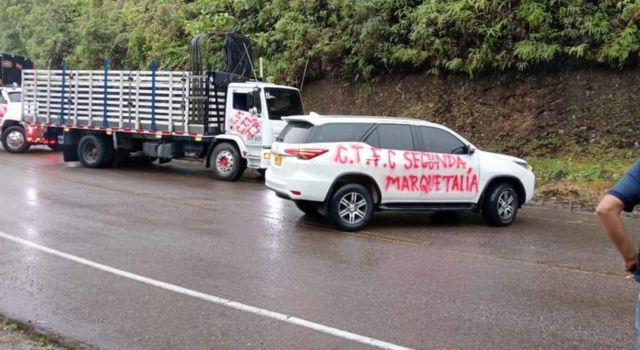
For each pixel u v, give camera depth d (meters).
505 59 16.66
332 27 21.03
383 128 9.83
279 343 4.86
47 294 5.93
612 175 13.85
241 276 6.72
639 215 11.59
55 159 19.06
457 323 5.42
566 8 15.90
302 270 7.05
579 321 5.57
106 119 16.73
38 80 18.02
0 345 4.71
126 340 4.87
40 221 9.38
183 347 4.75
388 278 6.83
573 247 8.79
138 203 11.41
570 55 16.23
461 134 17.19
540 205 12.88
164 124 15.84
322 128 9.52
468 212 11.77
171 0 26.95
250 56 17.83
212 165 15.44
